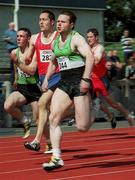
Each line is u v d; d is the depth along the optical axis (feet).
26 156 53.26
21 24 156.04
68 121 87.15
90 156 52.47
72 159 50.49
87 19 170.50
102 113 94.12
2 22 150.82
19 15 155.53
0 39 149.18
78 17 168.55
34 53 51.78
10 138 71.61
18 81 55.77
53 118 42.80
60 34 43.45
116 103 75.20
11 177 41.98
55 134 42.93
